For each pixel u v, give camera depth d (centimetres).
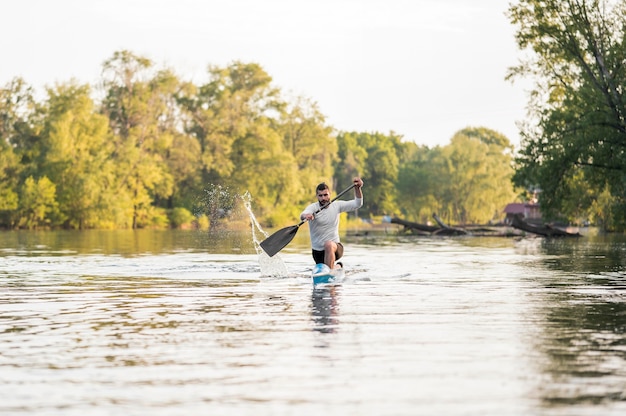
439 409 494
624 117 3941
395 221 5675
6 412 491
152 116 9356
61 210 8338
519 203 13638
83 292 1202
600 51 4075
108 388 551
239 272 1609
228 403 511
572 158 4003
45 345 718
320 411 492
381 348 693
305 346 704
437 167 12794
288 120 11069
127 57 9294
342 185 15738
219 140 9644
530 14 4197
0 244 3528
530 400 513
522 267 1811
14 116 8944
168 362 636
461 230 5372
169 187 9181
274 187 10019
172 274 1563
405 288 1250
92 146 8612
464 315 910
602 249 2930
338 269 1414
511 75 4256
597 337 750
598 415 479
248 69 10212
